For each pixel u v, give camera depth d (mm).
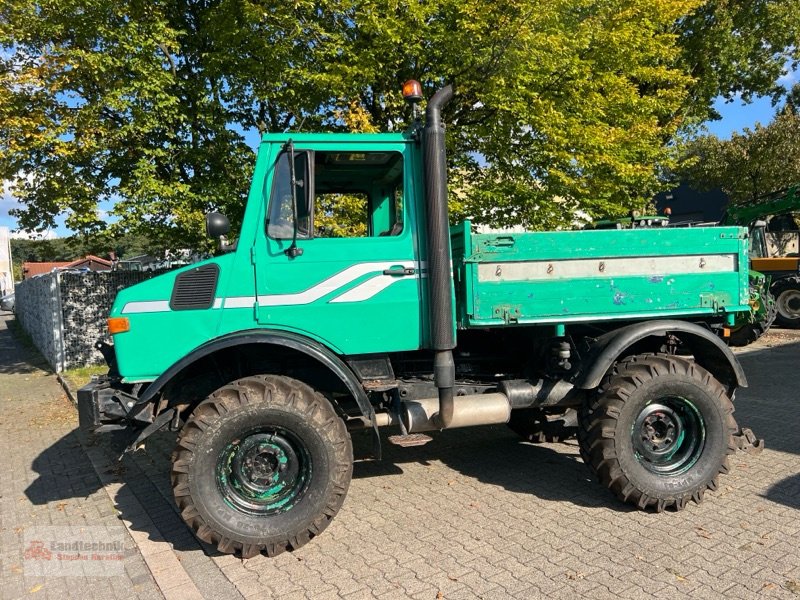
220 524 3436
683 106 14602
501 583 3158
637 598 2967
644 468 3980
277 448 3631
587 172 9055
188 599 3100
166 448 5836
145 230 9148
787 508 3961
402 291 3928
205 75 8727
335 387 4164
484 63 7625
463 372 4738
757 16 14953
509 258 3975
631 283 4219
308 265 3822
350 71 7652
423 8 7473
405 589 3133
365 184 4668
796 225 15227
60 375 9922
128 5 8438
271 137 3781
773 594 2953
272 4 7723
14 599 3217
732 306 4430
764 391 7234
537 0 7422
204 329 3744
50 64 8211
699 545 3498
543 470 4887
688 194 26656
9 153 8336
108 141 8539
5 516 4379
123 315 3688
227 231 4141
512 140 9031
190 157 9047
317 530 3590
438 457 5277
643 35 9703
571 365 4383
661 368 4004
